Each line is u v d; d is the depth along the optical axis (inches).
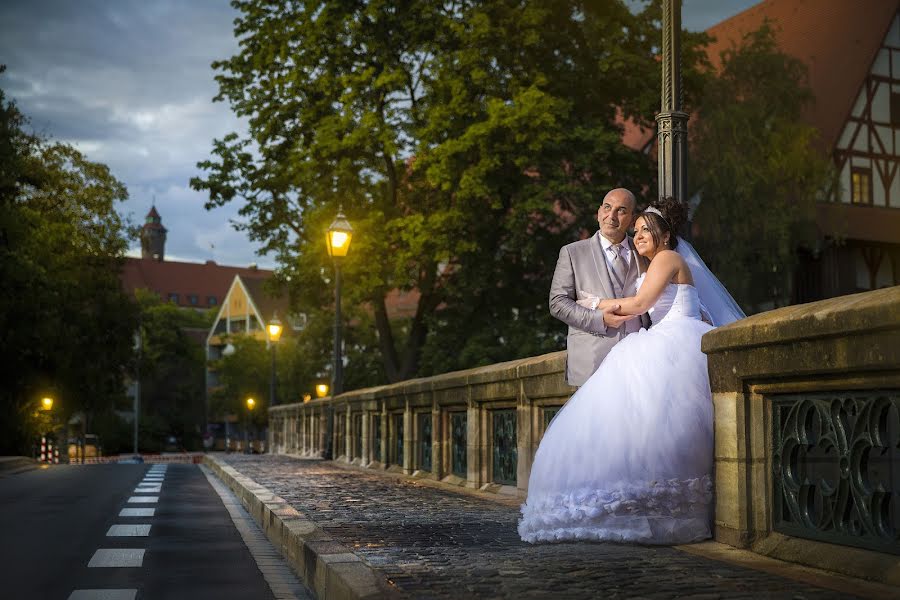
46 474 855.1
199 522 413.4
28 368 1566.2
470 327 1440.7
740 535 222.1
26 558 301.3
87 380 1790.1
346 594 189.3
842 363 185.0
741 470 222.5
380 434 713.6
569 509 244.5
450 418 527.8
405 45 1392.7
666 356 247.9
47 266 1630.2
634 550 227.9
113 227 1876.2
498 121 1270.9
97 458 3700.8
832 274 1733.5
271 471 674.2
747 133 1460.4
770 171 1465.3
